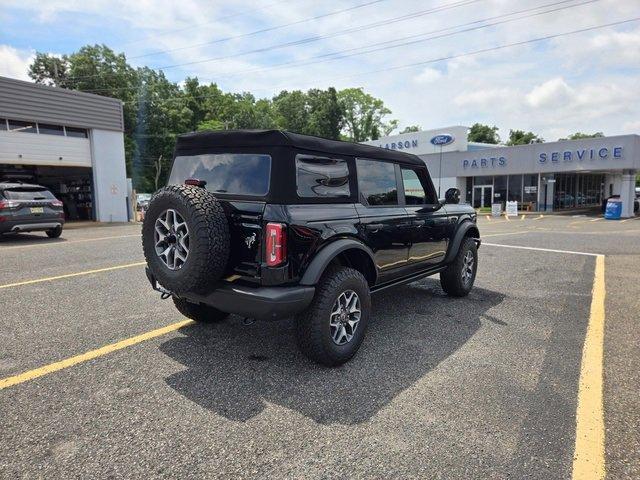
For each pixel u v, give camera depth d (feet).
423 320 15.60
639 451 7.98
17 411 9.12
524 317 16.01
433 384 10.61
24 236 42.93
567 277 23.07
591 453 7.91
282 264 10.12
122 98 165.07
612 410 9.43
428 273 16.52
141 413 9.12
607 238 42.34
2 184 36.81
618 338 13.80
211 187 11.69
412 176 15.83
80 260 27.53
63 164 59.98
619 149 82.33
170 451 7.86
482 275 23.62
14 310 16.31
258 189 10.68
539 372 11.30
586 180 118.42
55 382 10.46
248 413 9.20
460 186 109.91
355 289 11.80
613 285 21.13
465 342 13.43
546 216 86.58
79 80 158.71
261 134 10.91
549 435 8.48
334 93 226.79
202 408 9.37
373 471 7.38
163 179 177.17
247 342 13.17
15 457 7.61
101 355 12.10
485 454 7.88
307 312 10.98
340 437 8.37
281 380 10.72
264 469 7.41
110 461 7.55
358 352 12.57
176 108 186.19
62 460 7.55
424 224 15.55
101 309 16.48
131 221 68.08
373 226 12.88
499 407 9.53
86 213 68.95
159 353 12.29
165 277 10.64
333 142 12.28
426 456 7.81
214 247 10.03
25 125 55.93
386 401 9.76
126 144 165.48
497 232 50.16
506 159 99.55
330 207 11.73
